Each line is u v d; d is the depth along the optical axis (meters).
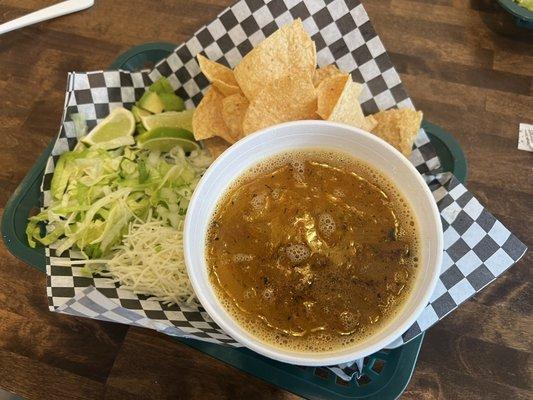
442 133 0.38
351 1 0.36
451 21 0.44
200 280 0.26
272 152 0.31
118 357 0.33
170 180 0.37
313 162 0.31
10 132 0.41
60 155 0.38
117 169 0.37
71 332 0.34
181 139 0.39
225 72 0.37
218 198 0.30
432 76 0.42
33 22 0.45
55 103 0.42
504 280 0.34
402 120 0.35
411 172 0.28
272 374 0.31
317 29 0.37
